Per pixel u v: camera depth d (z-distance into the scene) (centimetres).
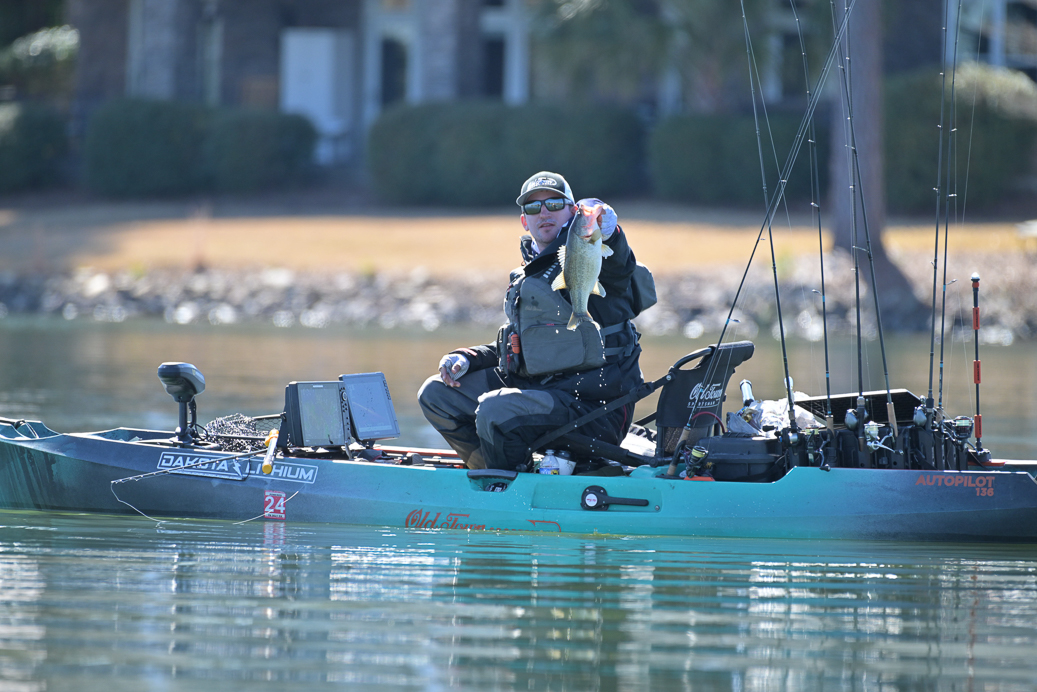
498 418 2305
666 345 6906
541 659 1606
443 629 1727
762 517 2308
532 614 1803
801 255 8669
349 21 12725
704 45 10306
